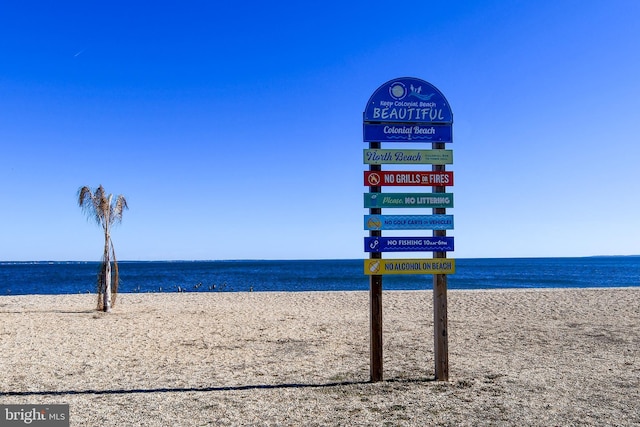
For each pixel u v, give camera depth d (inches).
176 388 288.4
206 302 847.1
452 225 304.8
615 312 653.9
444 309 302.2
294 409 244.4
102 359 375.6
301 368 341.7
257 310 719.7
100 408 248.2
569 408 242.7
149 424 224.2
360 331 516.4
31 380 309.3
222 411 242.1
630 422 221.8
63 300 887.7
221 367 346.6
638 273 2915.8
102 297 740.0
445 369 301.3
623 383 290.2
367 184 301.4
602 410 239.3
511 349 407.2
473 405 249.0
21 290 1739.7
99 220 697.0
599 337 465.1
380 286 303.0
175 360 371.9
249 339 466.0
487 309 697.0
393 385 290.7
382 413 237.1
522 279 2261.3
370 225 299.9
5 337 474.3
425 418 229.3
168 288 1770.4
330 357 381.4
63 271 4042.8
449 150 308.8
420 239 302.0
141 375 322.7
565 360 360.2
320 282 2116.1
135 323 576.7
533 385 287.0
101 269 701.9
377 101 307.0
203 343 444.8
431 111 310.7
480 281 2095.2
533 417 229.8
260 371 332.8
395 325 560.4
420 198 304.3
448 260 302.7
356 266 5039.4
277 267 4741.6
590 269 3676.2
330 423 223.5
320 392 276.4
